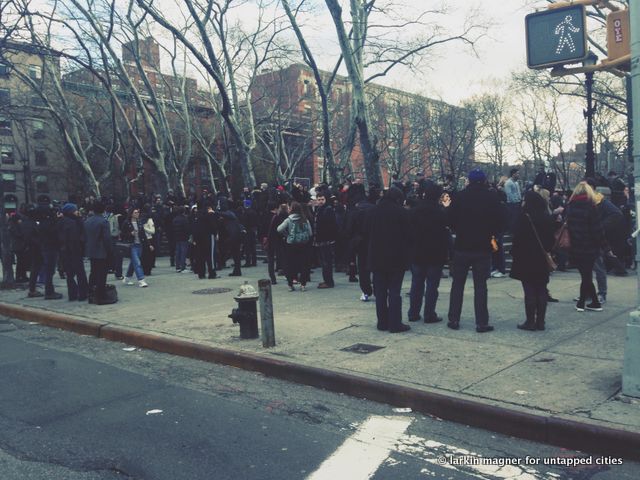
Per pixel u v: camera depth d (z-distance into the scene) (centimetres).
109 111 3684
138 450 387
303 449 386
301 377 548
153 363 643
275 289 1095
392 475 344
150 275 1451
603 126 4138
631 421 382
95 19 2361
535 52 470
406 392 470
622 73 479
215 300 987
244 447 390
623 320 695
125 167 3098
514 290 962
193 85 3916
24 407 486
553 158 4675
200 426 433
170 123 4016
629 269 1188
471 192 663
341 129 3916
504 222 670
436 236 718
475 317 691
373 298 935
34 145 4819
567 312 758
